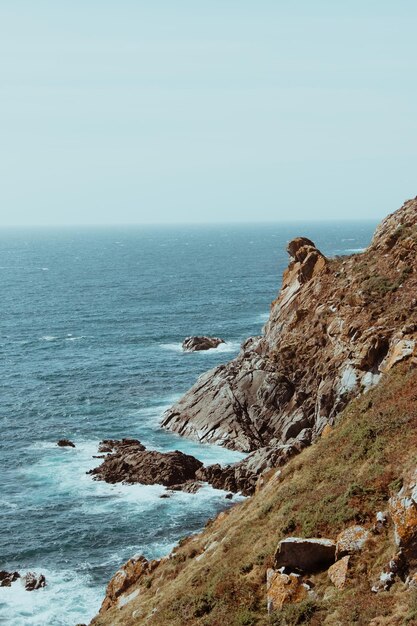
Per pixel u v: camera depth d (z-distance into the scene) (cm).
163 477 6762
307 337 7344
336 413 5709
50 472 7162
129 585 3884
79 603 4878
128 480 6831
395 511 2361
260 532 3152
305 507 3022
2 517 6172
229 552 3141
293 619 2323
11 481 6950
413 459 2800
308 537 2741
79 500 6488
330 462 3466
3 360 12231
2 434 8319
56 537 5819
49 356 12506
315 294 7656
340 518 2728
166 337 14012
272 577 2583
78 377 10894
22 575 5256
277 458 6384
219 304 18412
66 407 9331
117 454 7394
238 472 6594
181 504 6309
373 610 2169
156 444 7794
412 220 7194
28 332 14912
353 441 3469
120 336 14238
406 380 3891
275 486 3797
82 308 18188
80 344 13525
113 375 10975
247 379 7762
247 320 15838
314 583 2497
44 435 8269
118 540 5750
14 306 18762
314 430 6338
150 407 9244
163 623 2823
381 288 6475
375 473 2934
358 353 5838
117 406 9331
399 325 5719
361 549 2484
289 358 7469
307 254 8281
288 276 8500
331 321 6969
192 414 8131
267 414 7375
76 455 7612
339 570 2436
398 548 2312
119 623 3275
